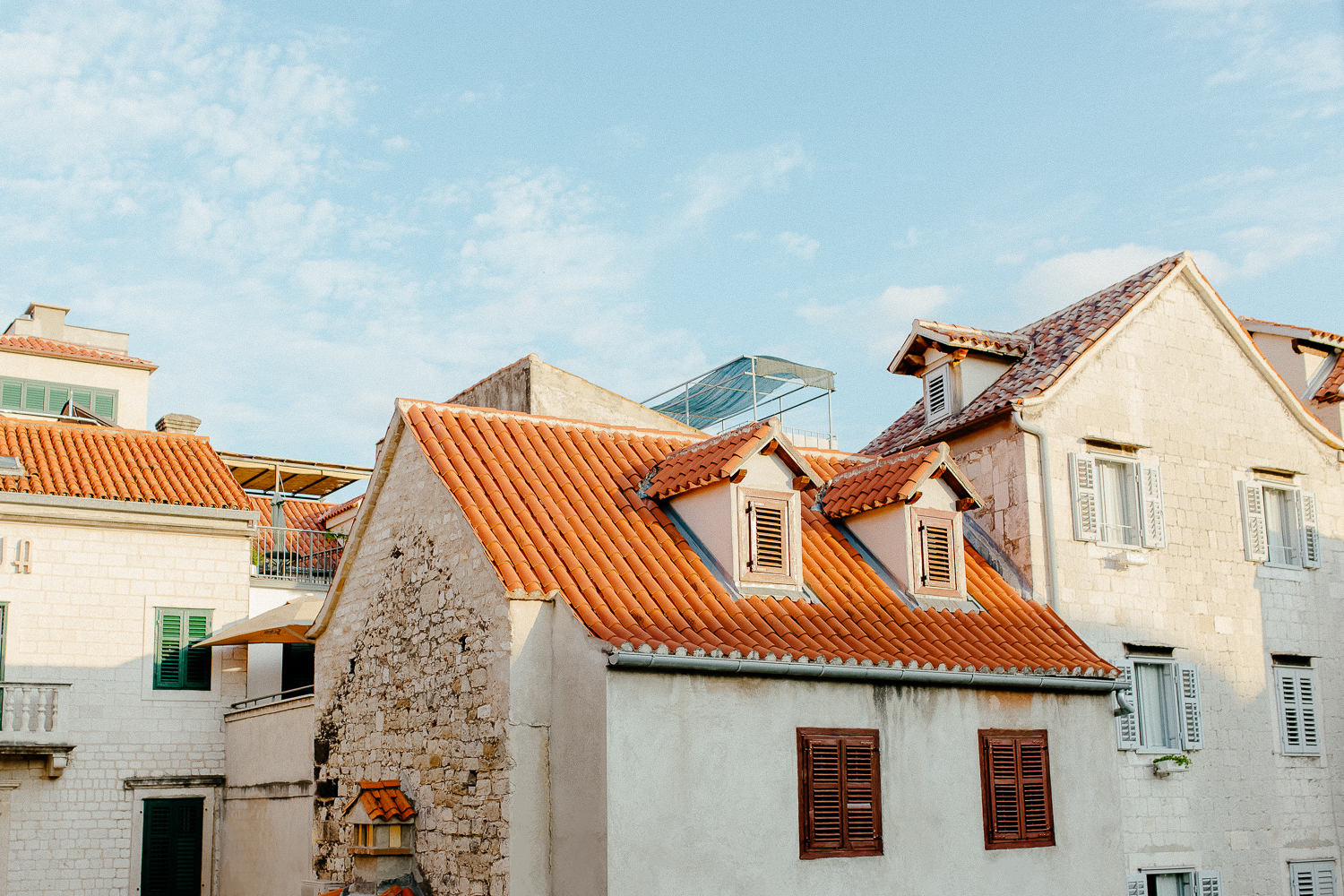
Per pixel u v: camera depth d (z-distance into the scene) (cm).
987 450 1891
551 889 1339
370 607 1736
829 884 1380
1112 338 1939
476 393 2403
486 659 1412
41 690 2123
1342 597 2089
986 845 1501
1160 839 1766
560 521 1520
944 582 1681
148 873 2195
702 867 1303
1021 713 1575
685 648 1318
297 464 3262
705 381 2870
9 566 2181
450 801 1456
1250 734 1906
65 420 2908
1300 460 2105
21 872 2094
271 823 2030
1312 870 1900
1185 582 1912
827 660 1404
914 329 2041
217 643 2262
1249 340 2073
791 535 1570
